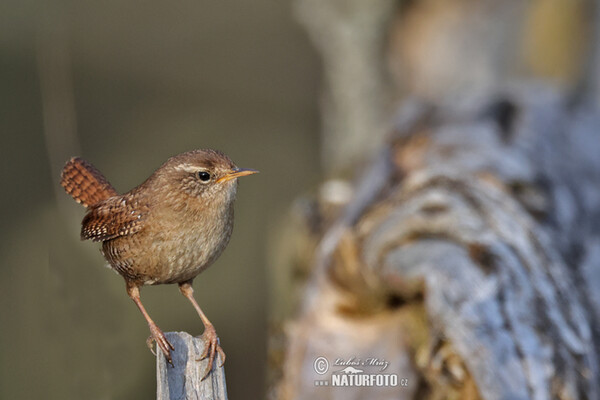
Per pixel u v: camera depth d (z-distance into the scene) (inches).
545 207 317.7
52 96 564.4
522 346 232.4
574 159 374.3
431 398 253.4
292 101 658.8
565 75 554.3
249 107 647.1
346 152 602.9
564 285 265.1
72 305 456.4
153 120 613.6
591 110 439.8
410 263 261.3
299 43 678.5
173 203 223.0
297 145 638.5
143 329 468.4
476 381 226.5
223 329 521.3
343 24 601.3
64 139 553.6
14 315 455.8
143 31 637.9
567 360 234.1
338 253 291.1
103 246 239.0
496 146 355.9
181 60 639.1
